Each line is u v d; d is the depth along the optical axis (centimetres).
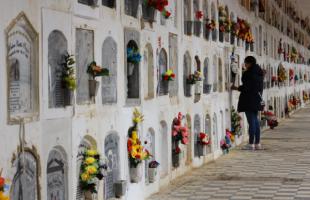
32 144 410
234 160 976
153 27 680
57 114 448
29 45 411
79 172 491
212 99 994
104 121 539
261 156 1023
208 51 966
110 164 555
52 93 444
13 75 388
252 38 1358
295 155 1031
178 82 793
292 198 644
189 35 847
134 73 630
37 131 418
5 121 375
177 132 767
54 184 447
